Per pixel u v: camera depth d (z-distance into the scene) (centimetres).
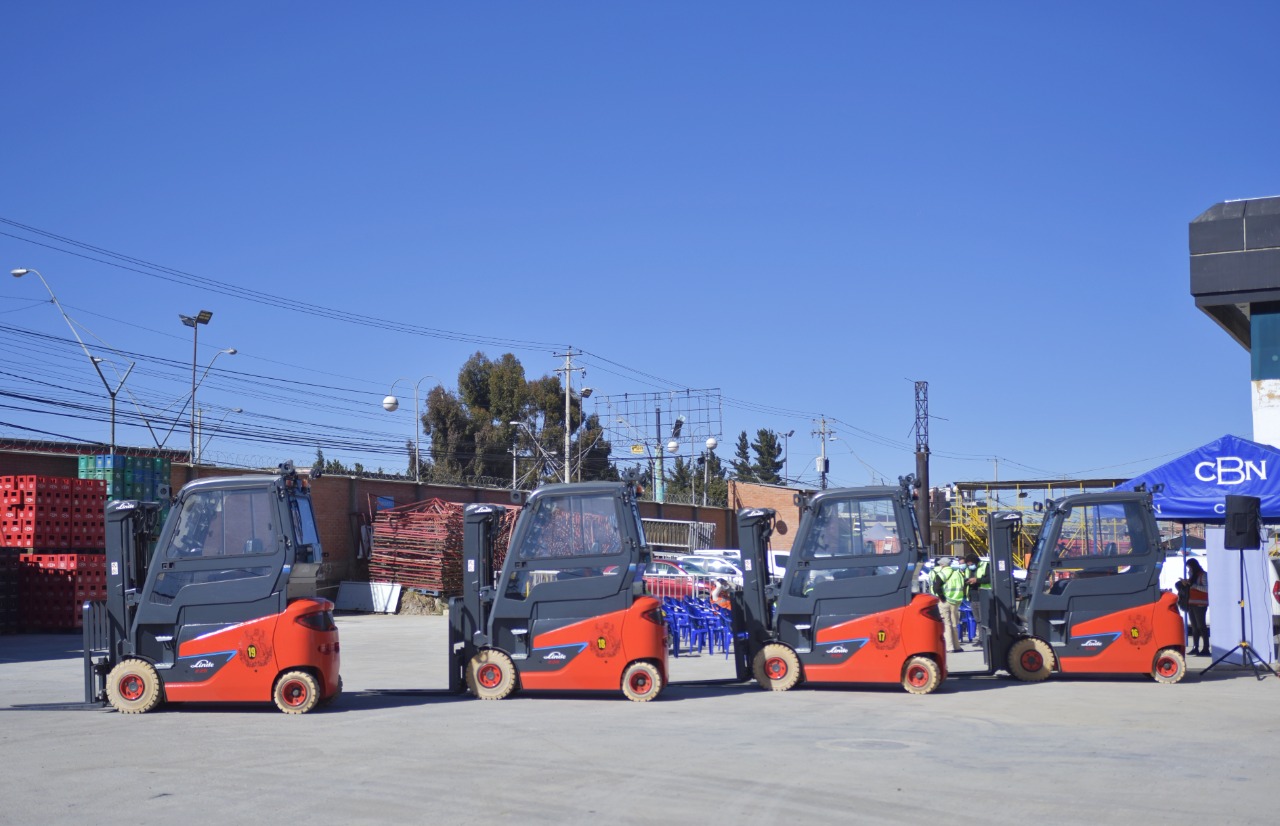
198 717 1261
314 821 759
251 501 1321
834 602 1530
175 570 1312
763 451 10988
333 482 3822
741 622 1620
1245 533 1647
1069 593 1631
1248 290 2203
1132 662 1603
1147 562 1620
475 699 1441
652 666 1416
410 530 3753
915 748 1045
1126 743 1080
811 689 1564
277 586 1297
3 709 1333
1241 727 1187
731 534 6103
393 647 2386
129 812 785
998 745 1064
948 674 1739
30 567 2688
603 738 1102
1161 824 758
